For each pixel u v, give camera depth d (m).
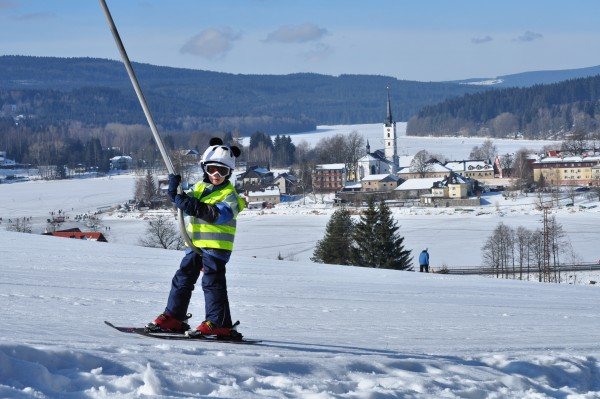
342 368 6.24
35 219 145.50
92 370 5.11
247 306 14.30
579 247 93.50
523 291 23.92
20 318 9.70
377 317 13.72
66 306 11.78
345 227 69.12
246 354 6.62
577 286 28.16
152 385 4.87
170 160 7.63
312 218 134.12
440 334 11.54
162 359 5.82
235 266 27.00
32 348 5.12
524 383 6.73
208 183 7.77
